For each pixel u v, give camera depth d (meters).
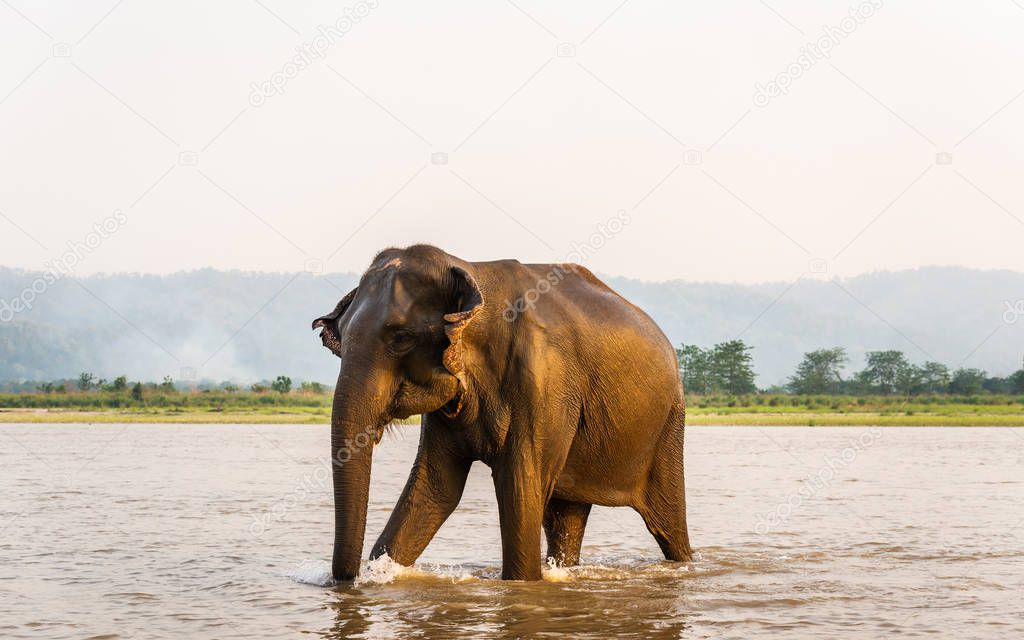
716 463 29.33
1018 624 8.41
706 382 117.12
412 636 7.72
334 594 9.32
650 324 11.68
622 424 10.80
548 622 8.28
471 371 9.82
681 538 11.87
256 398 94.94
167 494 18.84
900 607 9.14
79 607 8.80
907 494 20.44
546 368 10.06
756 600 9.42
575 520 11.44
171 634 7.78
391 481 22.22
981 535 14.31
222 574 10.49
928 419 75.38
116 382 99.50
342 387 9.19
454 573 10.52
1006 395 116.00
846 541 13.67
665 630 8.05
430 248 9.74
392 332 9.33
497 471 10.05
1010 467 28.62
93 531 13.73
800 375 137.38
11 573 10.53
